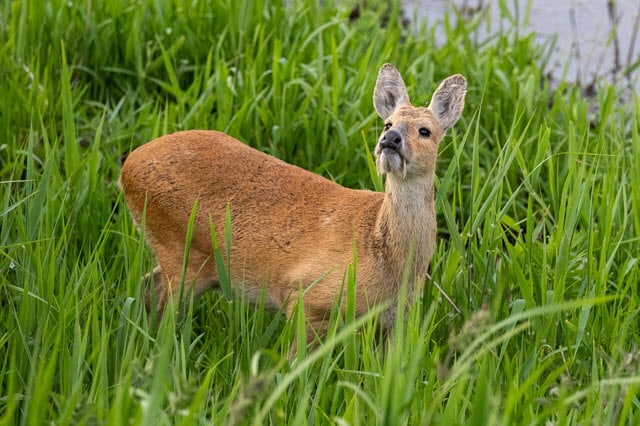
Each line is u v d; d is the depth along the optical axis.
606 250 9.87
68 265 10.40
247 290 10.24
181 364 8.14
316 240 9.79
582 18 19.77
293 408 8.20
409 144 9.40
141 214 10.48
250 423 7.59
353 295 8.66
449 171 10.32
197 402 6.32
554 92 16.06
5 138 12.45
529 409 7.66
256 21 14.95
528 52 15.83
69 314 8.71
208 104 13.01
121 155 12.62
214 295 10.72
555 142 13.59
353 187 12.62
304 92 13.35
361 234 9.64
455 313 10.00
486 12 18.80
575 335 9.44
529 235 10.05
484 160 13.30
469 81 14.47
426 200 9.65
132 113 13.09
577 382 8.57
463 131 13.44
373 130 12.94
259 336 9.16
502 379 8.89
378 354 8.42
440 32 18.72
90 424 6.79
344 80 13.95
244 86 13.40
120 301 9.42
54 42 13.91
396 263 9.57
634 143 11.80
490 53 14.59
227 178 10.23
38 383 6.66
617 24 17.83
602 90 14.55
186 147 10.38
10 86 12.91
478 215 9.97
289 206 10.05
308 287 9.34
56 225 10.02
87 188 11.01
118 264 10.50
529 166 12.70
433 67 14.29
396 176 9.44
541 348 9.16
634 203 10.61
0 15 14.64
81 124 13.32
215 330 10.03
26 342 8.55
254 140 12.98
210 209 10.16
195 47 14.50
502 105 14.05
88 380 8.58
